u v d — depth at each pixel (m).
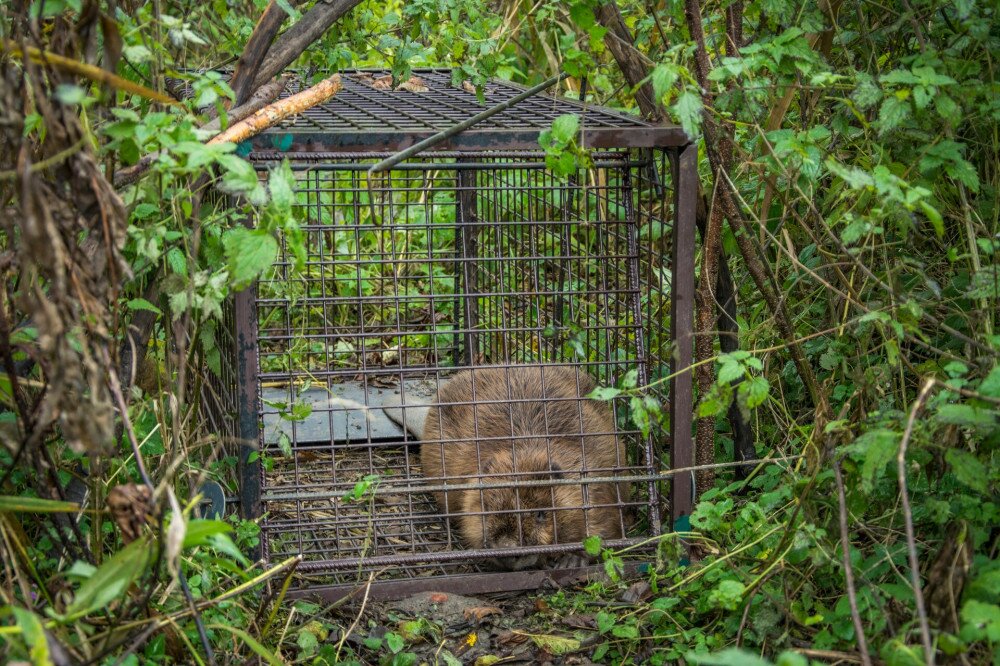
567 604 3.44
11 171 1.96
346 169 3.25
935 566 2.37
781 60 2.96
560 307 4.50
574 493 3.94
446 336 5.82
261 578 2.56
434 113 3.80
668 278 4.50
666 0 3.47
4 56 2.19
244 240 2.26
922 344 2.67
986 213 3.15
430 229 3.76
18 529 2.37
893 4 3.37
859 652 2.49
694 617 3.11
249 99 3.12
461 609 3.40
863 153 3.18
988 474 2.45
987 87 2.77
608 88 5.17
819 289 3.64
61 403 1.90
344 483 3.58
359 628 3.26
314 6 3.30
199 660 2.29
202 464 3.27
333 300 3.58
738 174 3.46
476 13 3.84
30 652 1.91
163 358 3.45
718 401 2.68
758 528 3.02
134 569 1.99
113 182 2.46
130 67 2.89
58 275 1.86
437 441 3.64
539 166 3.45
